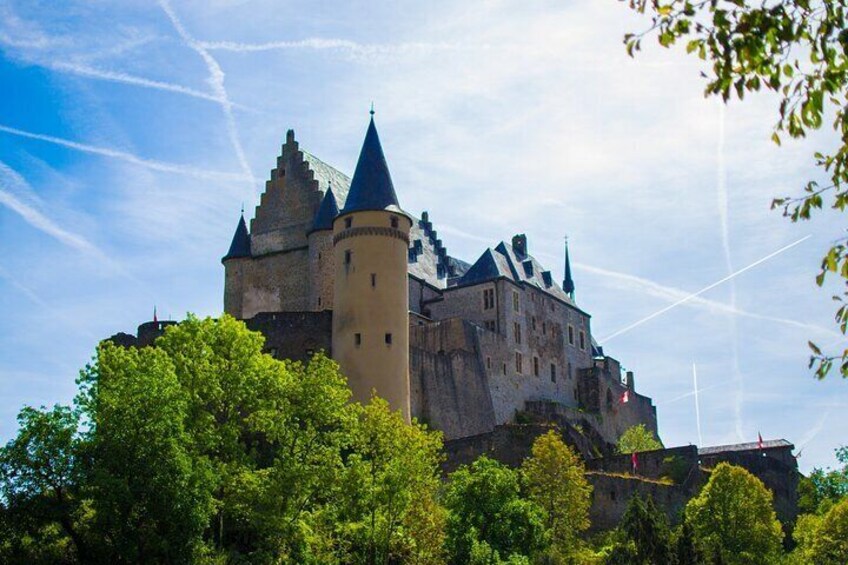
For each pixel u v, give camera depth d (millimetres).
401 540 71438
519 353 126000
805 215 19297
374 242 98250
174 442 61281
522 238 141000
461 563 75438
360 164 101812
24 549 59625
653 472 105062
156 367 64875
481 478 80000
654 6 18484
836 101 18656
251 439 83812
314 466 68875
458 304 126500
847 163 19078
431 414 107938
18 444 59781
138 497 59125
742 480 92188
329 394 71812
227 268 117188
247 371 72438
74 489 59781
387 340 96625
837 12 18172
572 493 87625
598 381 138125
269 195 118250
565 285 169625
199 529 60406
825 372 19484
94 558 59438
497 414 118500
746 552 89250
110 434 60812
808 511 113438
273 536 65625
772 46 18375
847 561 87938
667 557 74875
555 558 79062
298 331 100125
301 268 113500
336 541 71062
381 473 70000
